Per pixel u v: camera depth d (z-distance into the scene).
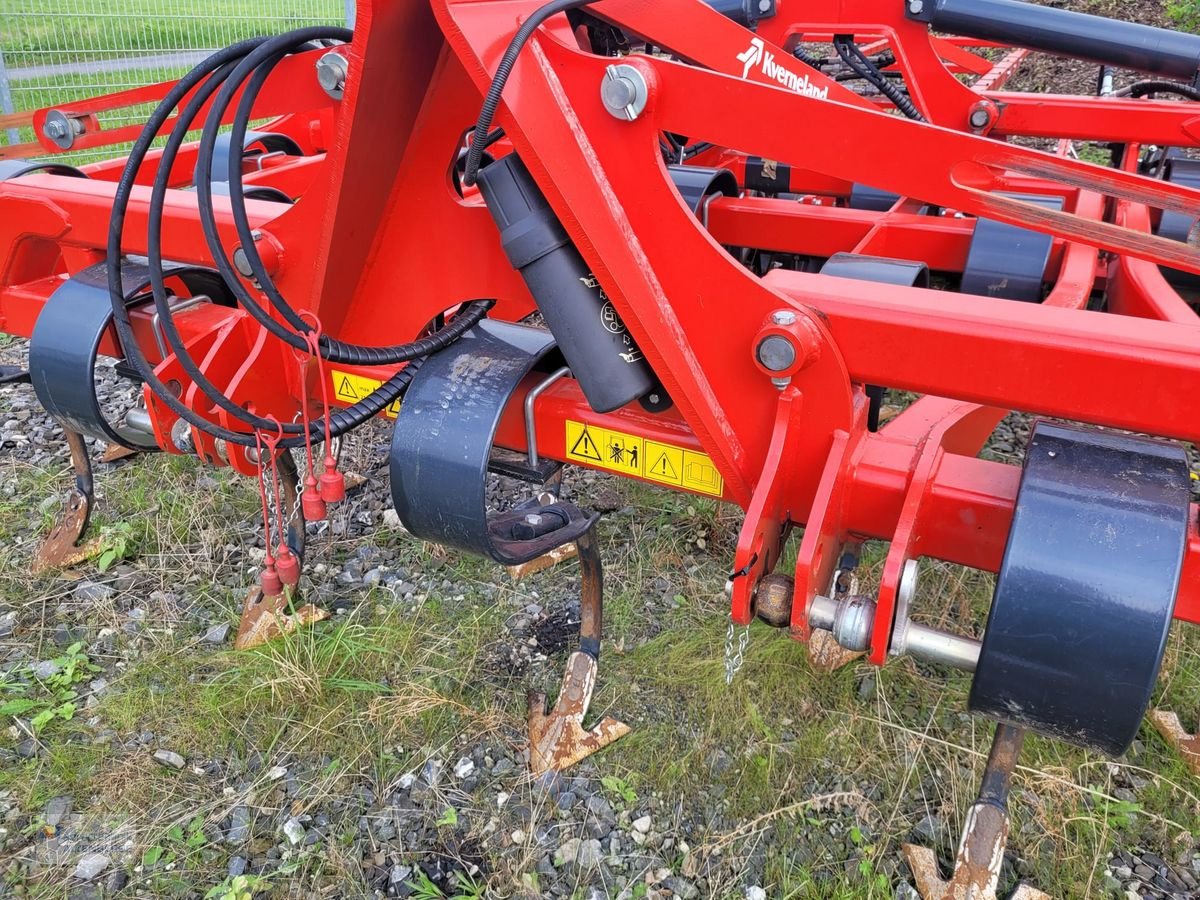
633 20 1.73
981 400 1.39
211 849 1.84
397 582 2.58
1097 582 1.20
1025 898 1.71
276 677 2.21
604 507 2.91
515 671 2.27
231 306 2.44
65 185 2.24
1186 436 1.26
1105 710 1.24
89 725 2.12
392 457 1.71
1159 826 1.88
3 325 2.42
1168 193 1.23
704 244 1.45
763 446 1.56
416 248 1.77
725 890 1.77
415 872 1.80
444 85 1.62
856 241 2.78
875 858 1.81
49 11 6.54
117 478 3.02
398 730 2.11
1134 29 2.77
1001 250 2.45
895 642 1.37
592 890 1.77
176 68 7.25
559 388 1.81
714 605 2.48
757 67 2.20
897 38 3.04
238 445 1.98
